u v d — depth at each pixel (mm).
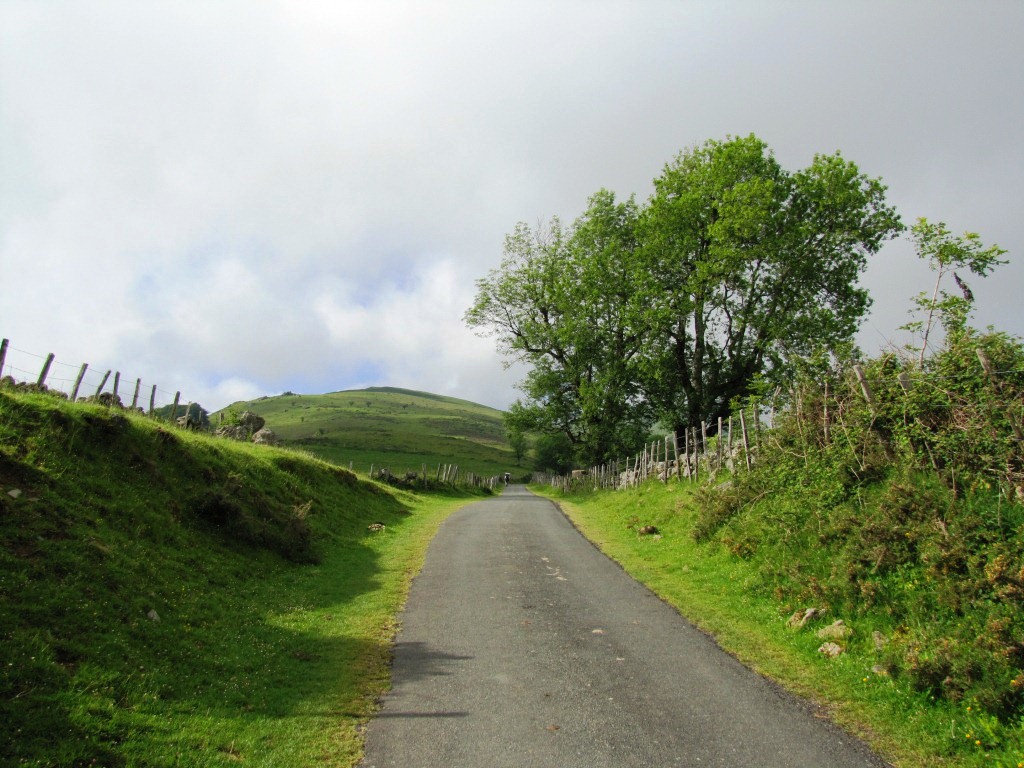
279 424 169375
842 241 31609
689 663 9891
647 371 37188
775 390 19172
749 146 32625
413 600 14117
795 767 6660
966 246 14008
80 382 18594
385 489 34812
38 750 6137
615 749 7105
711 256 33500
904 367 13867
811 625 10836
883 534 11102
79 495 12656
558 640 11133
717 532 17172
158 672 8648
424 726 7793
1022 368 10938
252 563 15430
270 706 8359
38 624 8516
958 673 7766
